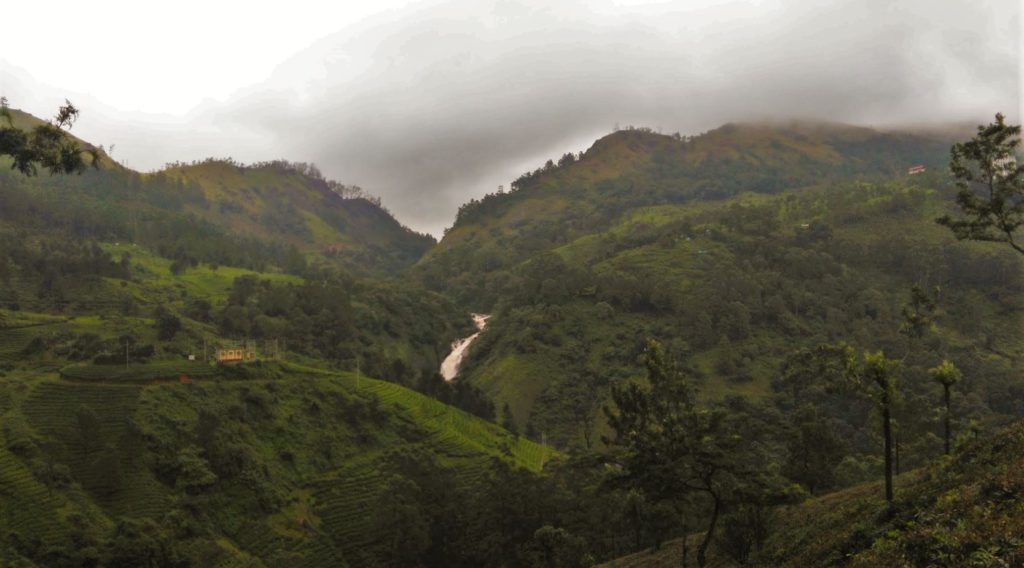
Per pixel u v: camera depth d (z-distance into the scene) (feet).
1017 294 431.02
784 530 118.73
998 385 337.31
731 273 453.17
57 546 173.58
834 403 310.65
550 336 437.17
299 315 424.05
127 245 568.00
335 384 306.35
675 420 106.52
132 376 261.24
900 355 367.86
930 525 61.98
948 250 469.57
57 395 240.73
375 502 241.55
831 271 472.85
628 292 464.65
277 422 264.72
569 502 198.80
